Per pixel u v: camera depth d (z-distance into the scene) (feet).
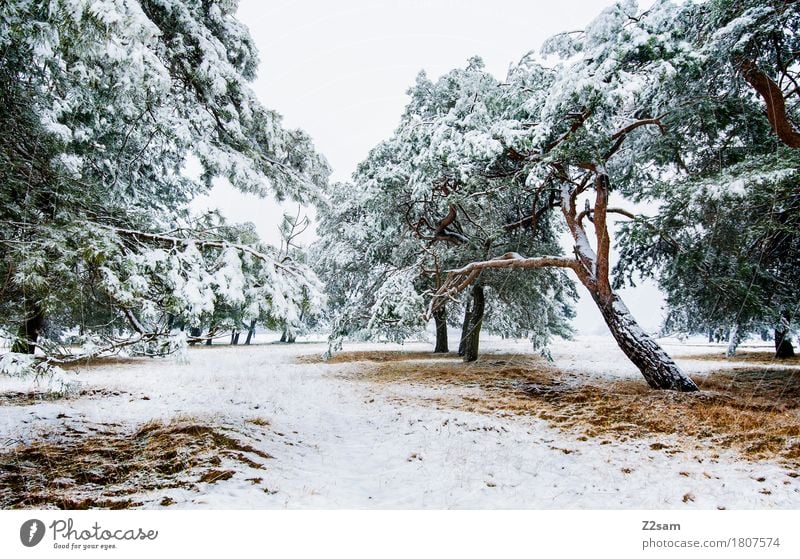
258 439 18.74
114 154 22.31
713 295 33.65
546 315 49.55
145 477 13.74
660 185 28.14
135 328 15.79
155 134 18.61
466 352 52.42
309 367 49.67
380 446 19.29
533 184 29.50
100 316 17.83
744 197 23.99
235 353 69.87
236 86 17.29
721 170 26.78
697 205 26.73
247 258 15.94
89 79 14.61
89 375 38.17
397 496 13.67
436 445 19.04
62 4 11.27
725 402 26.63
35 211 15.24
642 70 26.09
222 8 19.06
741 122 29.35
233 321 15.87
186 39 16.40
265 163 19.45
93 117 19.57
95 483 13.20
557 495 13.70
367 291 51.31
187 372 41.96
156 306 14.70
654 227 30.71
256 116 18.98
